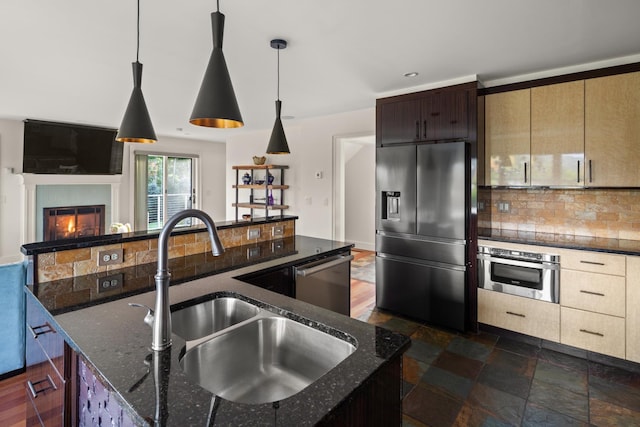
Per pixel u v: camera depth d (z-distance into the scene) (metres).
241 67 2.94
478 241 3.13
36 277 1.72
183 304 1.51
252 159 6.73
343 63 2.84
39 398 1.55
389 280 3.59
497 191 3.57
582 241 2.88
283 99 4.02
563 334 2.77
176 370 0.94
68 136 5.71
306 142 5.38
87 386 1.13
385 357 1.00
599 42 2.44
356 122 4.75
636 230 2.90
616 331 2.55
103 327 1.23
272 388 1.30
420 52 2.62
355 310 3.73
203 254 2.45
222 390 1.21
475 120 3.11
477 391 2.29
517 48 2.55
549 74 3.00
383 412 1.01
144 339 1.14
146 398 0.81
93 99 4.04
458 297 3.14
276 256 2.39
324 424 0.75
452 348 2.87
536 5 1.95
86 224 6.12
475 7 1.97
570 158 2.91
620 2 1.92
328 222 5.18
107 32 2.27
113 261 1.98
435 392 2.28
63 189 5.83
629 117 2.67
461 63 2.84
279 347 1.37
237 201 6.70
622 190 2.96
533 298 2.89
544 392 2.27
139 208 6.88
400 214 3.47
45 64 2.88
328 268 2.51
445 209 3.17
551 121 2.99
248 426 0.71
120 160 6.43
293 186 6.01
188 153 7.59
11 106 4.43
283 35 2.32
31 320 1.66
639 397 2.21
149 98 3.97
